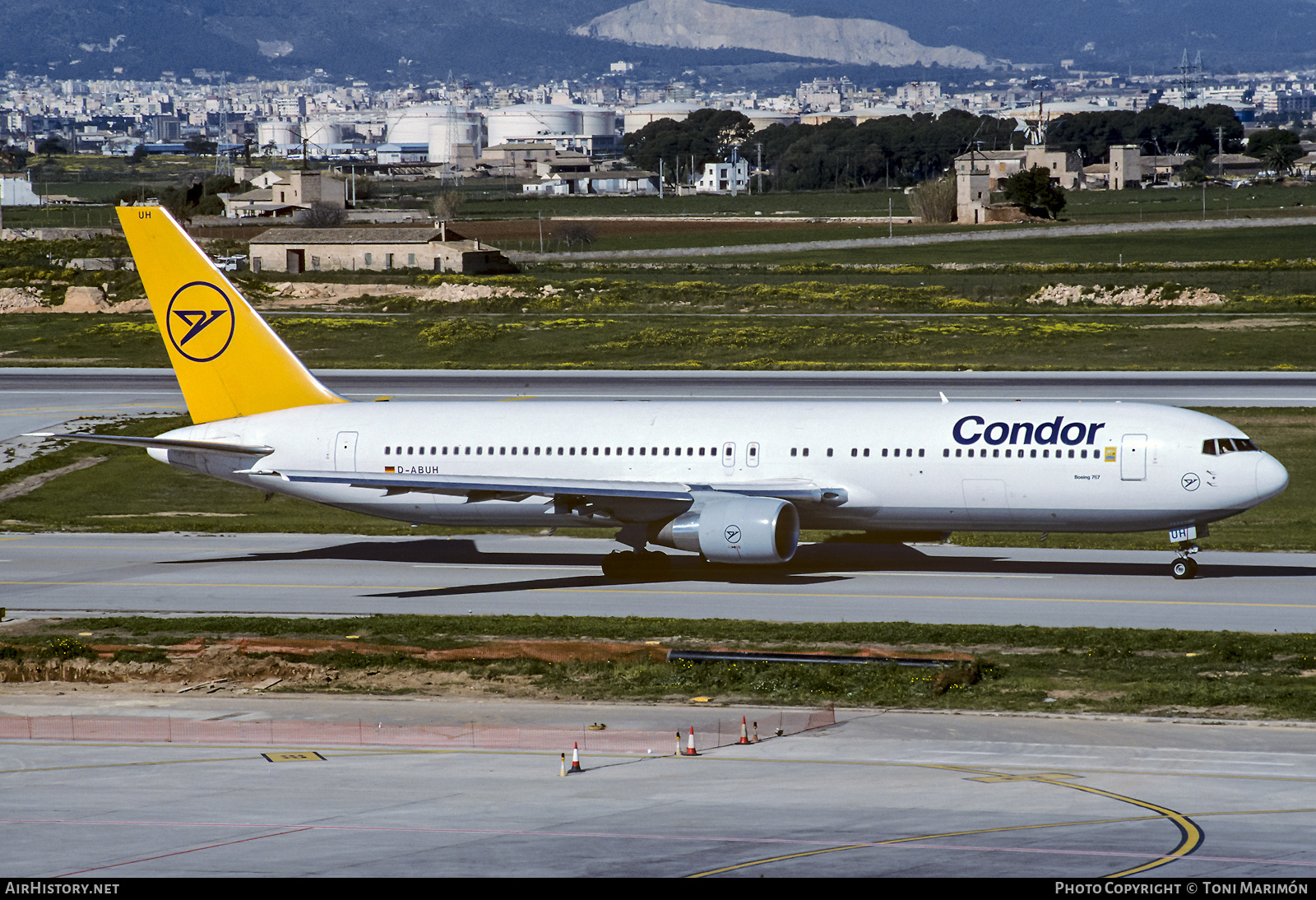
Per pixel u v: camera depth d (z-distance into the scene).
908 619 185.12
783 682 152.00
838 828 99.31
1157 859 90.81
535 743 130.75
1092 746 126.75
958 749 126.31
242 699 150.88
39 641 175.75
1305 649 161.00
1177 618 182.12
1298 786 111.88
